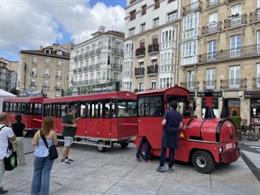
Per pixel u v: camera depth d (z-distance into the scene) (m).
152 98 10.93
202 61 33.94
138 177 8.59
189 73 35.88
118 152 13.41
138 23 44.66
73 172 9.20
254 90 28.38
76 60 68.56
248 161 11.30
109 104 13.55
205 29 34.16
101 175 8.81
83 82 64.38
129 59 45.03
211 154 9.06
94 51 60.69
